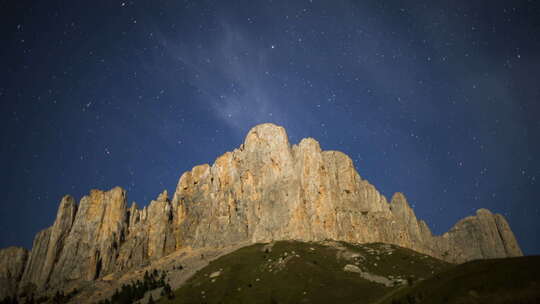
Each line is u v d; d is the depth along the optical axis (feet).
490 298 345.31
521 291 338.54
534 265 364.99
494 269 385.09
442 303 369.91
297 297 602.44
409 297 410.11
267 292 635.25
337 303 560.61
